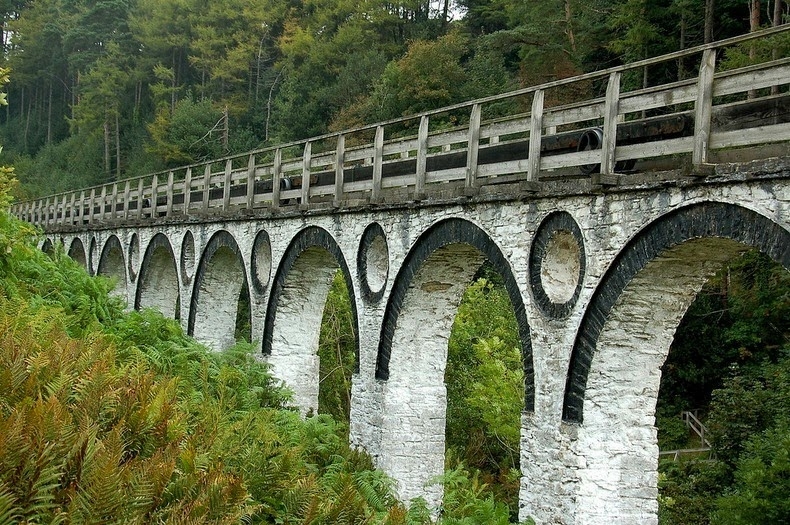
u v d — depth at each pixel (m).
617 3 26.08
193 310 18.78
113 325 11.41
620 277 8.30
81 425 5.05
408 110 29.86
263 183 17.94
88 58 55.75
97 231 25.75
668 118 8.59
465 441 18.59
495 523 8.48
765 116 7.46
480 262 11.68
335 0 43.25
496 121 10.28
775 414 14.45
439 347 12.36
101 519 4.40
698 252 7.85
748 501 11.67
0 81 9.34
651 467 8.87
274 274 15.45
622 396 8.79
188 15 49.78
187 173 19.88
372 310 12.55
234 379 11.20
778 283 18.36
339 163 13.52
